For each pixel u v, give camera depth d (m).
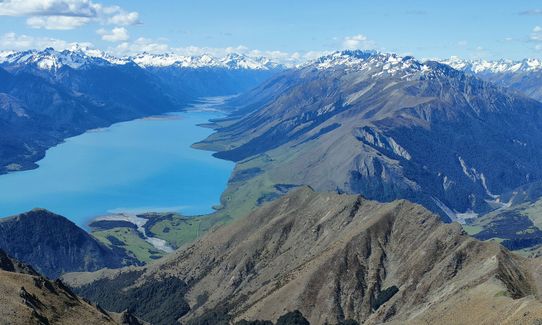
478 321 182.00
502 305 183.62
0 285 173.88
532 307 170.00
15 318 159.00
